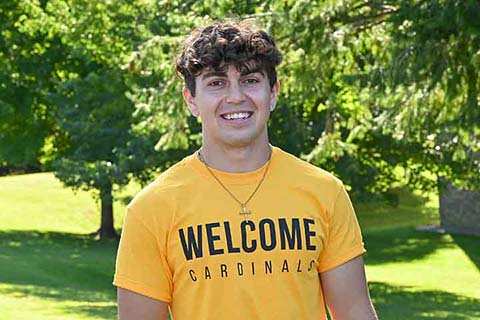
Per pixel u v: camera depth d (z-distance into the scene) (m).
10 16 34.53
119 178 29.73
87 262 28.05
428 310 21.17
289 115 25.66
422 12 12.98
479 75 13.26
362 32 15.06
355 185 27.66
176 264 3.75
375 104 15.89
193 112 3.96
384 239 37.28
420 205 44.94
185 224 3.74
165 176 3.86
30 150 37.12
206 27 3.86
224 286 3.68
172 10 16.58
